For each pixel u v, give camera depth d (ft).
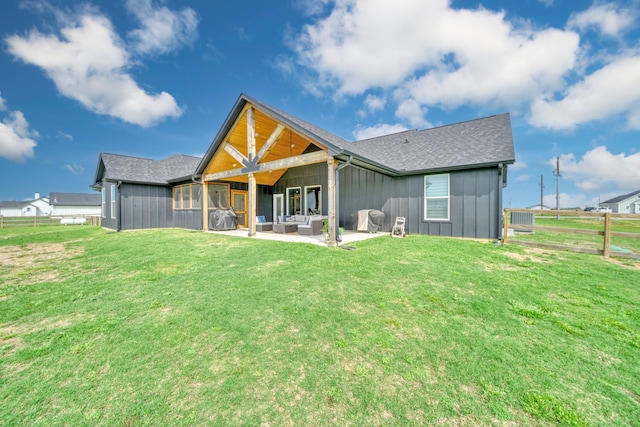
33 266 17.30
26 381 6.64
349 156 23.03
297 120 28.14
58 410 5.79
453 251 20.42
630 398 5.93
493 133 31.53
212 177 35.01
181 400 6.00
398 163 33.19
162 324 9.39
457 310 10.20
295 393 6.17
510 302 10.90
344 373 6.79
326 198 39.47
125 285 13.44
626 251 19.72
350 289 12.41
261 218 40.47
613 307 10.44
